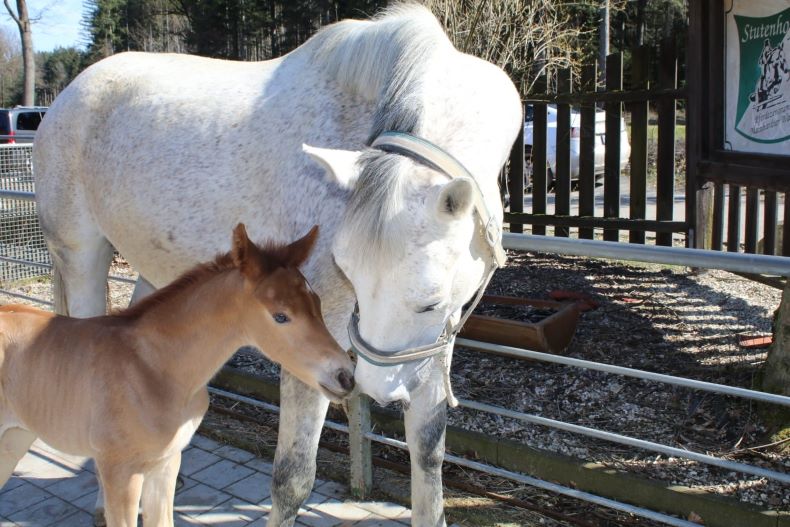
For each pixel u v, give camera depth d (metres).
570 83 6.47
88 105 3.21
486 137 2.28
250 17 22.23
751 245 5.46
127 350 2.28
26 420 2.45
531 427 3.50
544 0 6.88
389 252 1.87
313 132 2.52
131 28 35.72
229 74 2.97
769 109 4.41
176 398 2.32
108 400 2.23
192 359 2.31
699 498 2.74
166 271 2.97
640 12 22.81
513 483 3.20
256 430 3.80
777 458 3.03
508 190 6.98
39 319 2.46
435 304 1.93
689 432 3.31
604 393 3.73
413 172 1.96
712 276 5.69
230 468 3.49
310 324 2.15
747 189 5.45
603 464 3.05
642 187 6.16
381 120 2.21
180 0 26.05
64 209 3.30
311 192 2.46
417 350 2.00
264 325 2.19
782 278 4.67
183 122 2.84
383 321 1.95
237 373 4.21
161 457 2.32
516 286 5.50
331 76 2.57
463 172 2.08
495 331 4.18
